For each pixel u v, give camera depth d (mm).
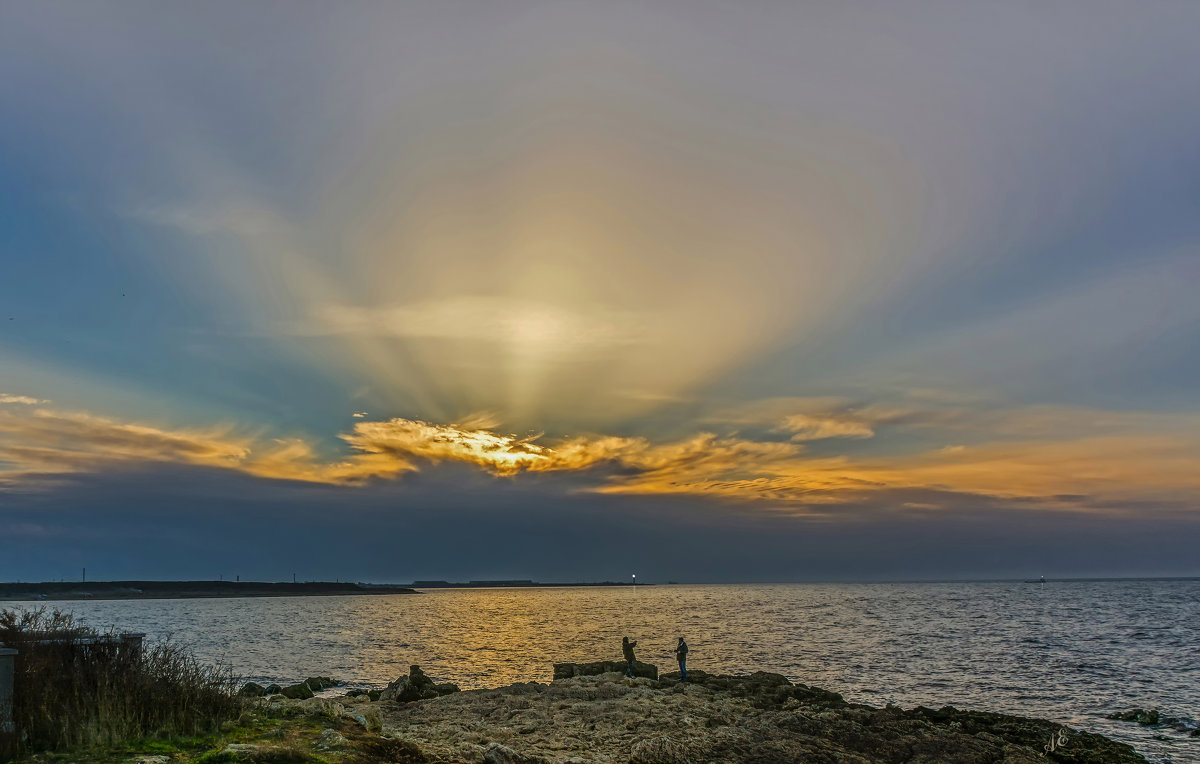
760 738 20719
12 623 15945
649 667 37562
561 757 17391
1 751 11750
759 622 109562
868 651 65125
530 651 67812
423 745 15398
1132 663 55938
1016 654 62188
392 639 82625
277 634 90125
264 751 12102
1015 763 20719
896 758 20266
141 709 14156
